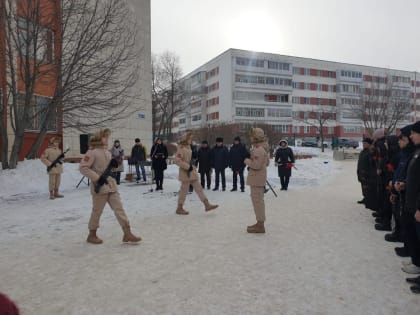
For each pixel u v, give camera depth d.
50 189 9.02
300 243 5.06
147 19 23.27
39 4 10.89
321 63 64.31
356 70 65.94
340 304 3.14
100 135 4.96
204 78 64.12
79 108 12.24
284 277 3.76
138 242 5.05
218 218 6.76
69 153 16.72
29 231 5.75
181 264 4.16
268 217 6.88
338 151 27.47
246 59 55.97
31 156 12.01
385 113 37.62
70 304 3.13
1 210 7.55
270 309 3.05
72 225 6.17
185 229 5.88
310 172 16.59
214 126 36.81
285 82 58.22
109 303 3.15
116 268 4.02
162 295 3.32
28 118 11.33
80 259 4.34
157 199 8.98
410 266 3.95
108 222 6.39
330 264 4.17
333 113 58.88
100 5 14.33
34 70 10.97
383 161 5.85
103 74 11.90
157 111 48.41
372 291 3.41
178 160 6.95
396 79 59.50
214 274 3.84
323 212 7.43
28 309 3.03
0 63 11.55
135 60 20.39
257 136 5.61
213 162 10.92
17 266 4.09
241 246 4.89
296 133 60.59
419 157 3.69
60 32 11.70
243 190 10.55
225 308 3.06
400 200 4.46
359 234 5.59
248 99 56.12
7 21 10.61
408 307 3.08
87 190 10.75
